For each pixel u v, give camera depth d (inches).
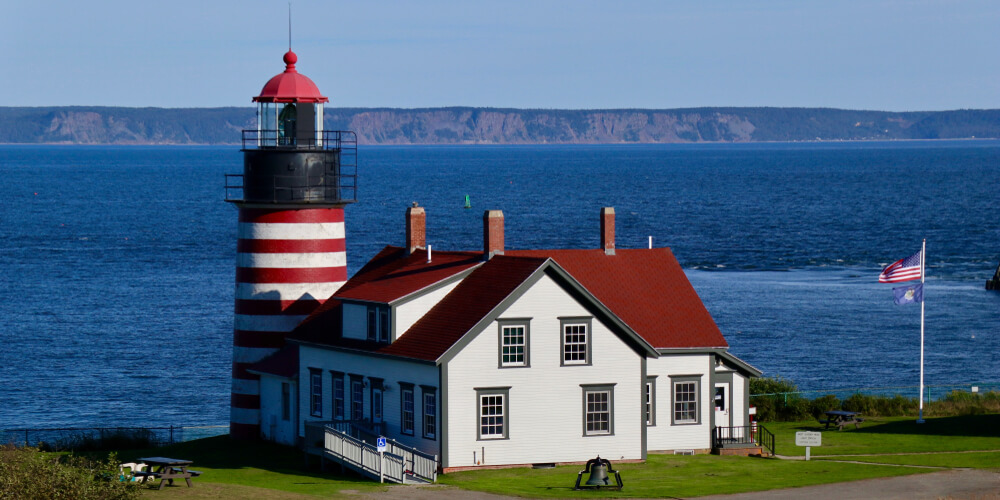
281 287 5137.8
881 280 5290.4
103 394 7111.2
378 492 3708.2
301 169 5123.0
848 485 3700.8
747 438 4591.5
